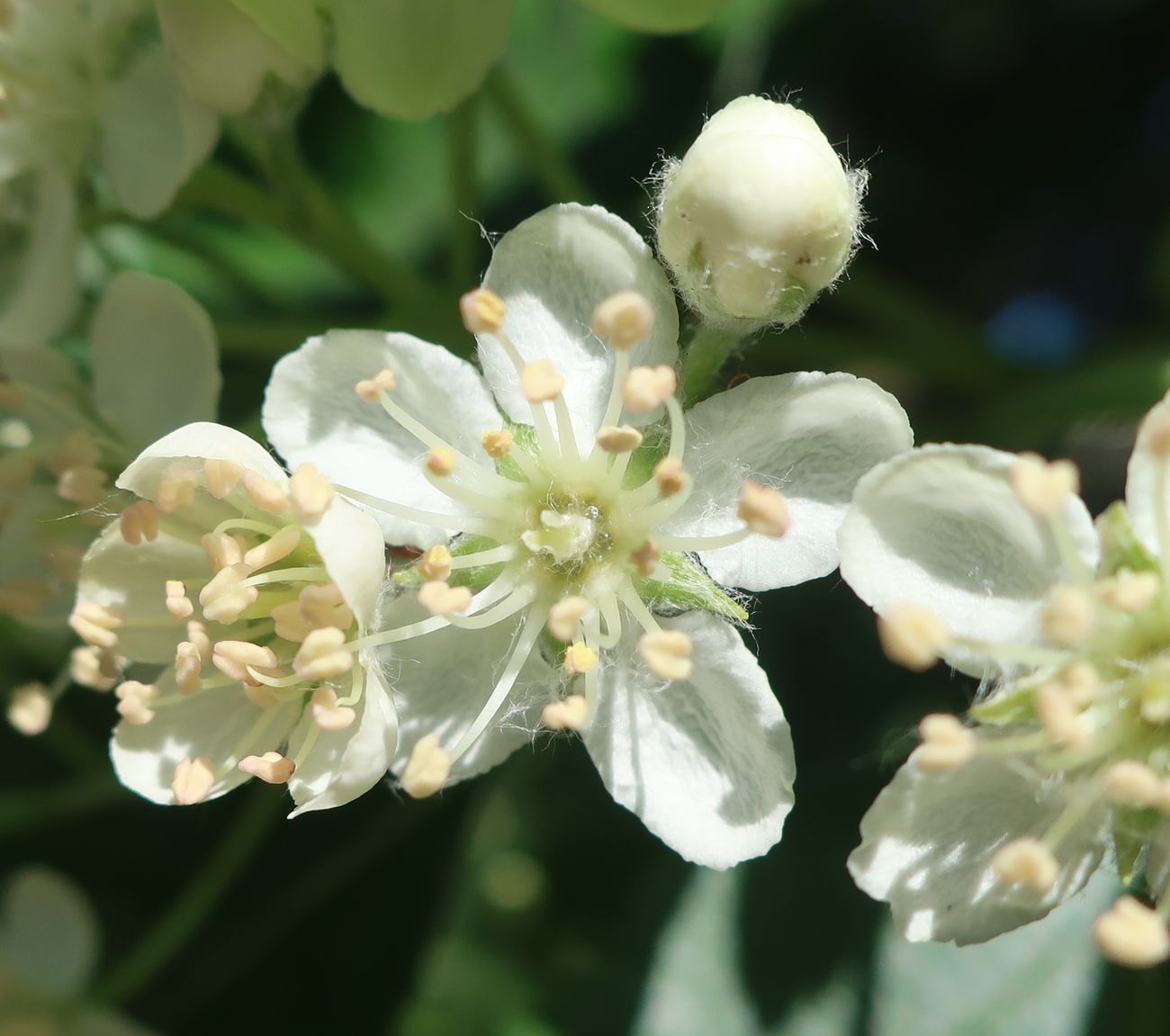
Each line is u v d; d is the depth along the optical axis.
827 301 0.07
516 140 0.07
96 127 0.07
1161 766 0.06
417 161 0.08
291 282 0.08
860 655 0.07
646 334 0.06
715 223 0.06
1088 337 0.07
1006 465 0.06
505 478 0.06
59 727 0.07
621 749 0.06
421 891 0.07
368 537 0.06
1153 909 0.06
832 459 0.06
